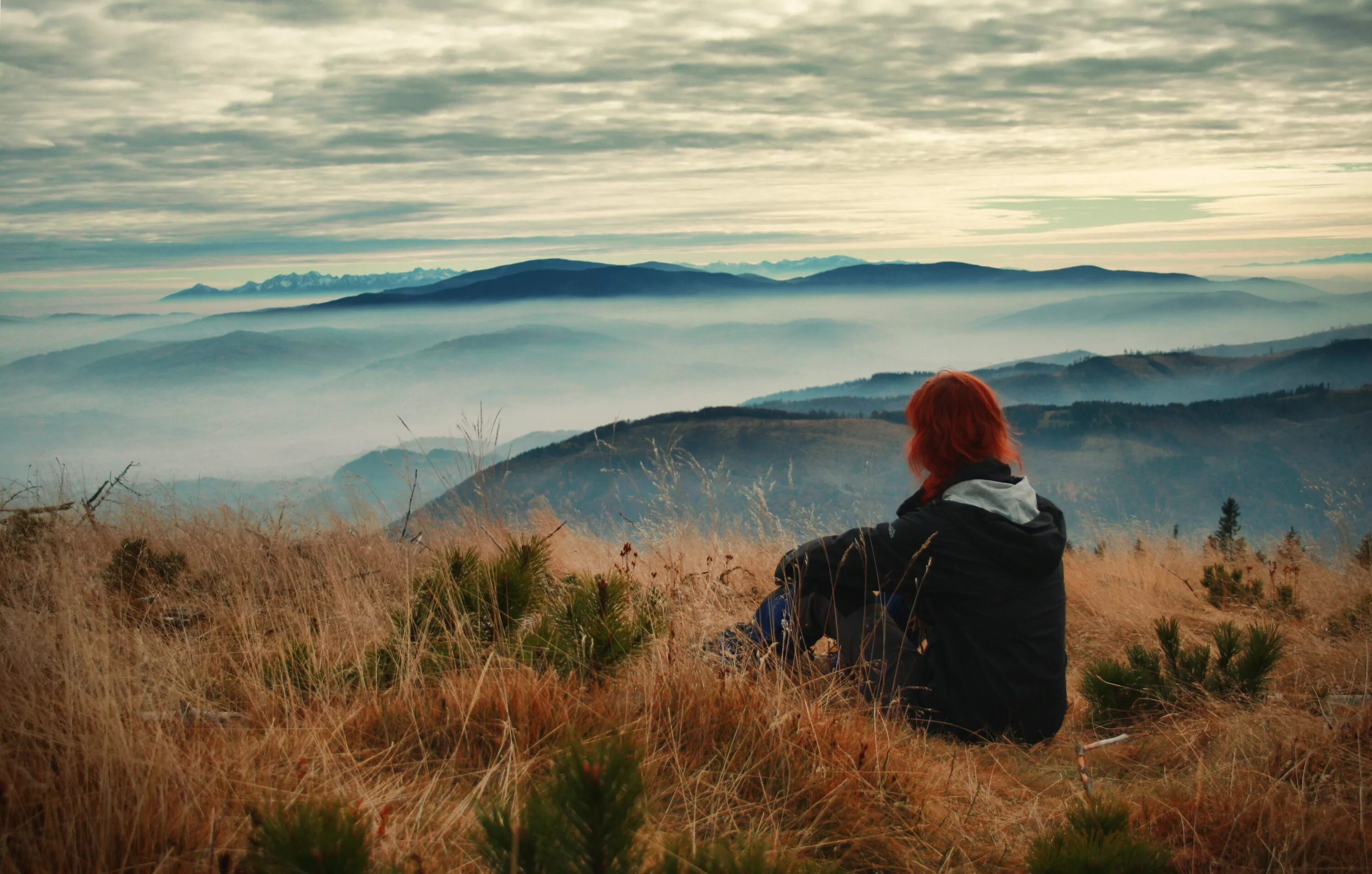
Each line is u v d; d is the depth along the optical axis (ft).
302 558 15.84
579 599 9.87
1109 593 18.65
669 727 8.06
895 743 8.35
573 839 3.47
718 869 4.05
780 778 7.48
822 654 11.80
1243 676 11.07
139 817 5.47
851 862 6.59
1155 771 9.10
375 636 11.49
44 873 5.01
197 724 7.58
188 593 14.38
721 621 12.76
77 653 7.55
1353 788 7.29
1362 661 11.96
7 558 12.66
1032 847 5.74
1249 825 6.70
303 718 8.43
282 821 3.68
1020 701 9.71
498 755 7.27
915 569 9.91
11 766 5.79
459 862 5.66
